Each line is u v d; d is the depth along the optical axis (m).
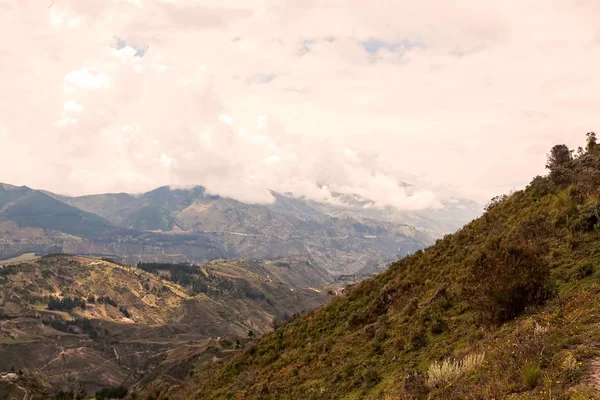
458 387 10.30
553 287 13.63
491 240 22.25
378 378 16.70
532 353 9.87
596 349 9.02
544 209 21.42
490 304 14.31
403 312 22.27
